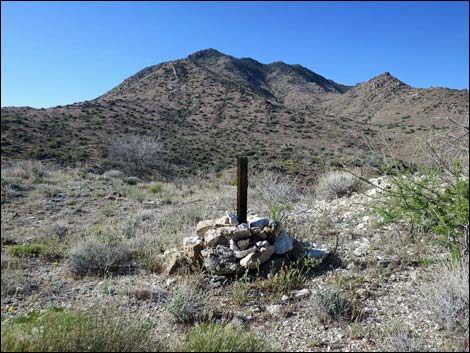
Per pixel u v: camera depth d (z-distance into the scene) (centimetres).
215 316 421
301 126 5425
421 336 354
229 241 538
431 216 511
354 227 644
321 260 509
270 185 978
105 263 573
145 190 1608
